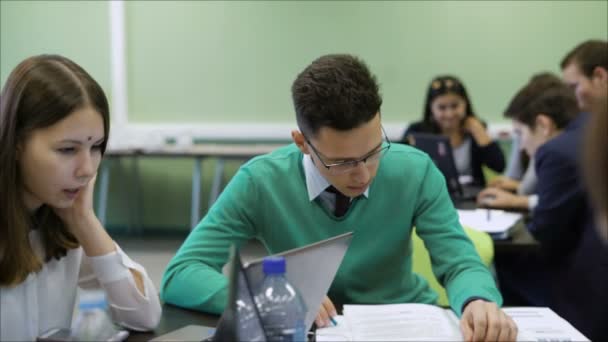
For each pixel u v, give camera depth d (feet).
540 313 3.97
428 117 11.78
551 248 7.09
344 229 4.68
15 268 3.39
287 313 3.10
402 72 15.44
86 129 3.32
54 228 3.76
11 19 16.28
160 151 14.71
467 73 15.29
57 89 3.25
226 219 4.65
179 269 4.36
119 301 3.80
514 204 8.25
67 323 3.91
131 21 15.93
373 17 15.33
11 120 3.26
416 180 4.69
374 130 3.87
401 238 4.75
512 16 14.98
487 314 3.54
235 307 3.03
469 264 4.30
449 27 15.17
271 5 15.56
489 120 15.35
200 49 15.88
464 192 9.55
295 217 4.73
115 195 16.46
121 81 16.01
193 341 3.38
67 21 16.07
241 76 15.87
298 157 4.81
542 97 7.95
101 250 3.82
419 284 5.08
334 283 4.69
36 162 3.27
